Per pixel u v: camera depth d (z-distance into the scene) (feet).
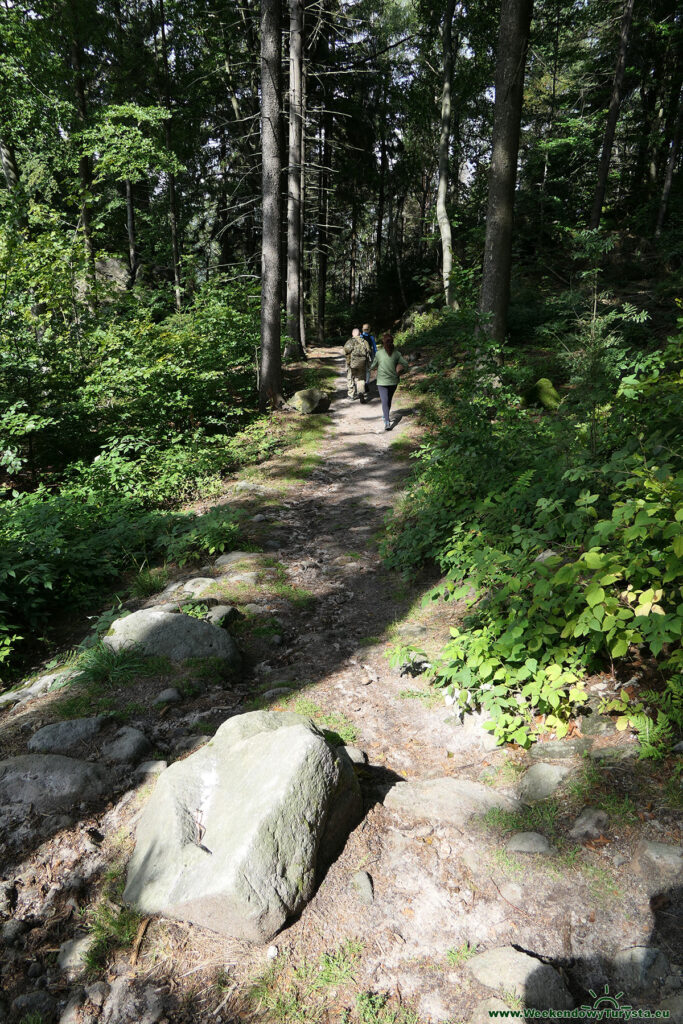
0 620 16.67
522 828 8.96
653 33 70.23
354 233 117.70
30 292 38.83
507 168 34.68
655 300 49.93
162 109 52.31
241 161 78.13
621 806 8.74
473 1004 6.81
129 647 14.38
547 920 7.65
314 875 8.35
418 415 40.29
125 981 7.47
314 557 21.65
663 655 10.98
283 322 65.41
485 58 73.51
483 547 15.06
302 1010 6.98
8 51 47.98
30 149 56.54
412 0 77.77
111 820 9.83
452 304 55.52
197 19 62.08
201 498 28.68
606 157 63.31
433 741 11.43
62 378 36.22
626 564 10.43
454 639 12.85
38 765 10.41
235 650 14.76
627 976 6.79
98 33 60.44
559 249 73.51
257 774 8.91
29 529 20.68
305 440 37.42
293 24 57.82
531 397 35.83
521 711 10.87
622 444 15.83
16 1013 7.18
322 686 13.47
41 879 8.85
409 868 8.66
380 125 94.94
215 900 7.73
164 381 37.29
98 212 72.79
